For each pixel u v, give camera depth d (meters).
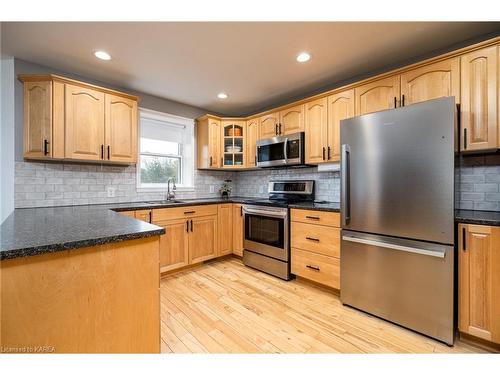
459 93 1.79
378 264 1.94
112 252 1.07
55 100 2.28
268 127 3.34
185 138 3.75
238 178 4.27
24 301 0.88
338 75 2.70
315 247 2.45
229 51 2.19
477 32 1.93
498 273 1.48
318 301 2.26
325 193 3.02
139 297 1.15
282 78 2.78
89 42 2.04
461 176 2.05
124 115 2.72
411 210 1.75
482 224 1.52
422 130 1.70
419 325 1.74
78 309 0.99
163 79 2.79
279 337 1.72
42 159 2.40
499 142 1.62
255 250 3.08
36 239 0.98
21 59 2.31
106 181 2.88
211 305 2.17
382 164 1.89
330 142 2.63
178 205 2.89
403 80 2.08
